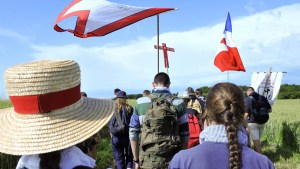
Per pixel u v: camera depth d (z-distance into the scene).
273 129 12.84
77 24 6.24
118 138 7.97
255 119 9.52
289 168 9.55
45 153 1.97
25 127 2.01
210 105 2.19
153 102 5.00
